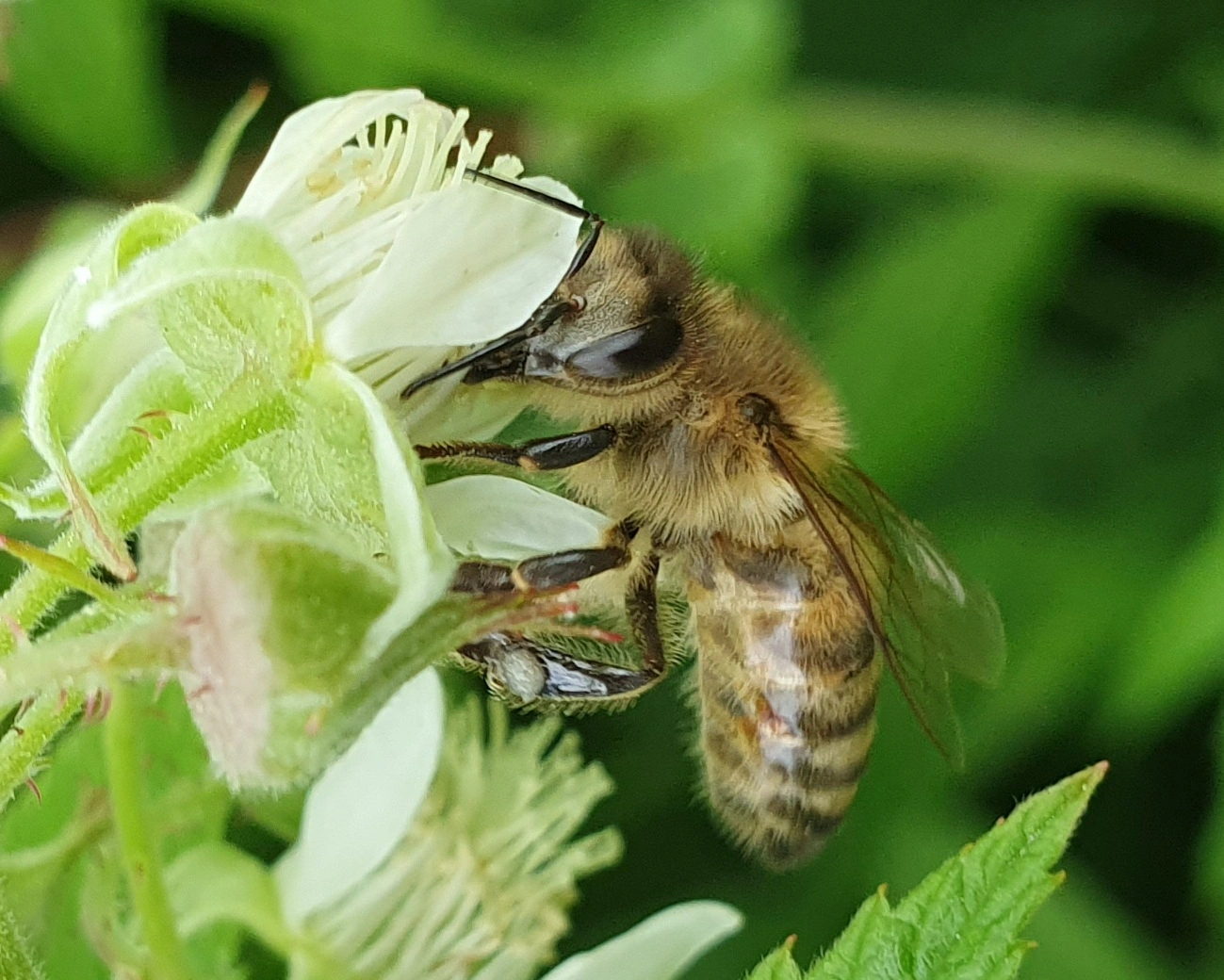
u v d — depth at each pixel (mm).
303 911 83
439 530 79
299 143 76
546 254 75
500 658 80
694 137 104
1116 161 104
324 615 72
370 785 83
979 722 101
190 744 81
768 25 104
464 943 85
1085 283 110
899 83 112
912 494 103
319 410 74
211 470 75
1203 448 106
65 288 75
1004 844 78
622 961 83
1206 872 98
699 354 84
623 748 102
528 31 106
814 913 101
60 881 79
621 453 85
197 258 73
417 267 75
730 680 86
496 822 86
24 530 85
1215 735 104
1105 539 104
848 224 109
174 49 106
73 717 76
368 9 103
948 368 102
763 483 85
